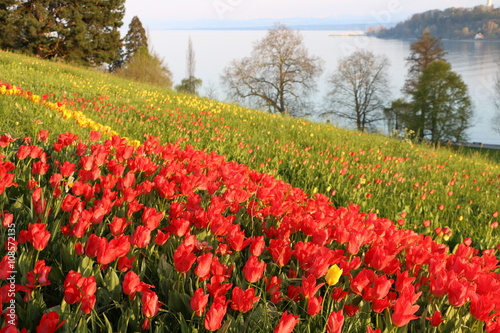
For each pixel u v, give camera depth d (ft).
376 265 7.00
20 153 10.41
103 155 10.59
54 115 20.85
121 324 5.37
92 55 153.28
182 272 5.98
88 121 20.75
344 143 37.27
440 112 162.71
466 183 26.89
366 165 27.04
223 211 9.70
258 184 12.14
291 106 156.46
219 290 5.86
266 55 154.81
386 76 167.22
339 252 7.02
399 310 5.45
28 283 5.73
